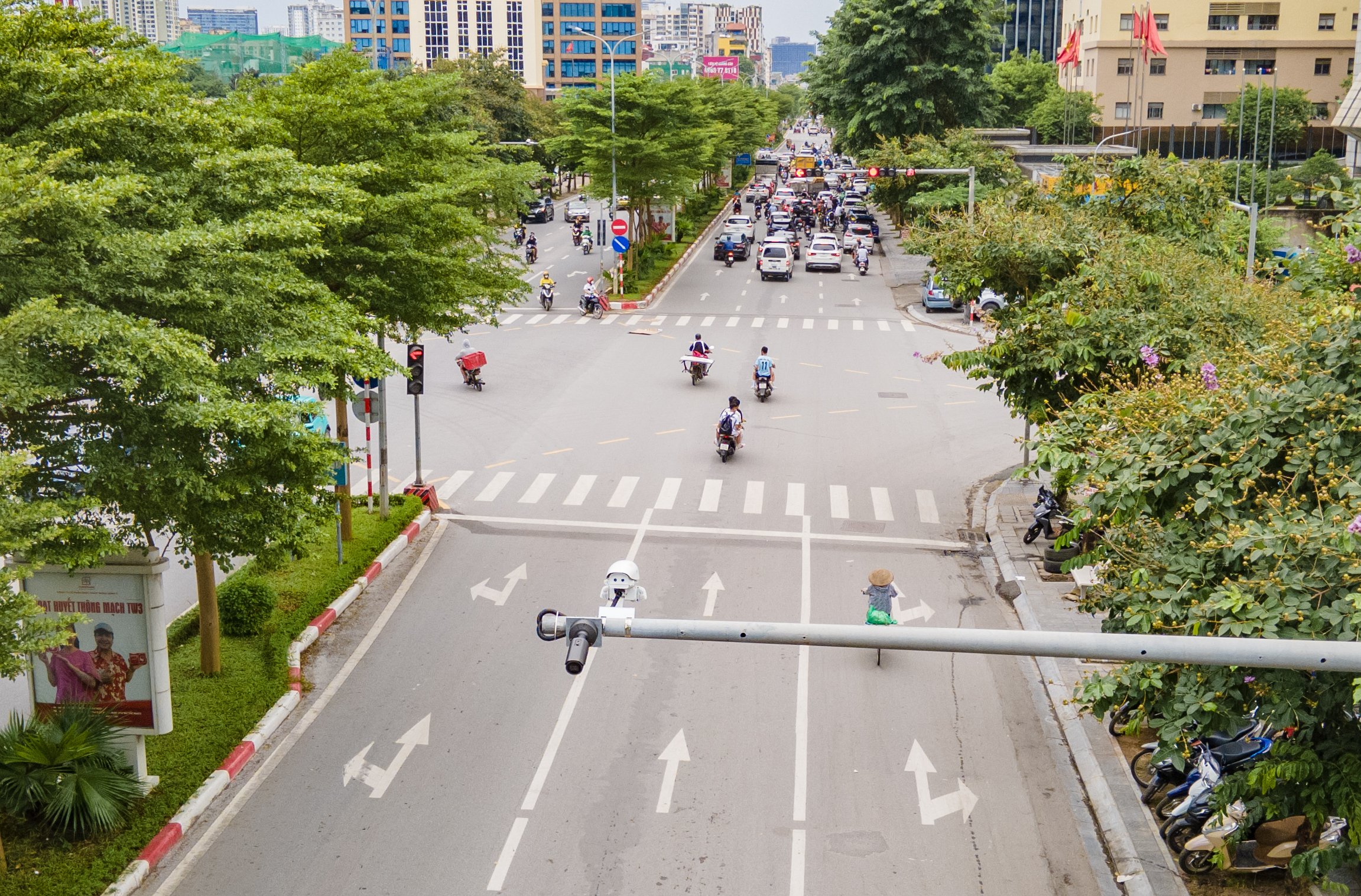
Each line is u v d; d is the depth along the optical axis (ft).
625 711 56.18
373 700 57.16
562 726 54.70
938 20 226.58
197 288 43.29
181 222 44.98
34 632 36.01
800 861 44.73
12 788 43.45
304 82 67.51
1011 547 77.61
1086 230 75.41
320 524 50.80
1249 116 314.96
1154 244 78.02
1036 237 73.20
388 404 115.34
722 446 96.22
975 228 75.61
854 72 238.07
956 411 114.01
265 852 44.88
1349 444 36.17
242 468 46.09
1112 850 45.62
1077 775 51.34
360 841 45.65
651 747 52.85
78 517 49.24
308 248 49.01
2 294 38.83
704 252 248.73
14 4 45.75
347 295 67.00
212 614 56.49
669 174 195.72
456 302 75.51
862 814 47.88
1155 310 66.69
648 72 200.95
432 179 70.95
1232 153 339.98
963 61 232.32
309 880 43.14
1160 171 96.84
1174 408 41.52
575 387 122.83
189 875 43.34
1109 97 344.49
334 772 50.65
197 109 49.06
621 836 46.19
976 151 190.19
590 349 143.13
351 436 104.53
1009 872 44.32
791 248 221.87
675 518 83.66
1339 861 34.76
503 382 125.08
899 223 237.45
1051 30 474.49
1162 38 339.77
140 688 46.91
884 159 198.18
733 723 55.11
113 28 49.96
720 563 75.20
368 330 57.06
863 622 66.03
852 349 143.23
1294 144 328.29
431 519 83.56
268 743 53.11
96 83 45.47
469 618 66.95
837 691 58.54
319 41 518.37
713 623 23.89
